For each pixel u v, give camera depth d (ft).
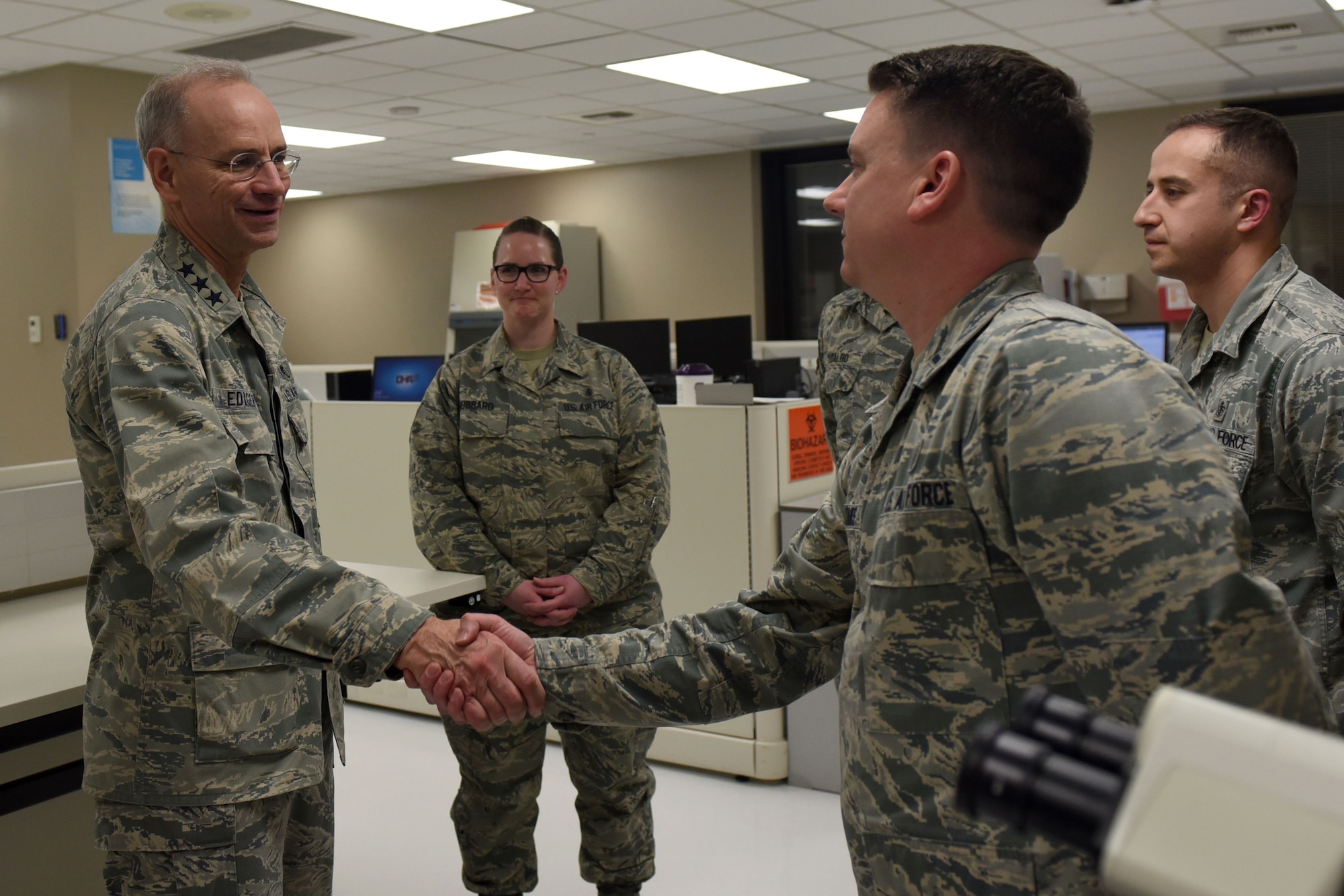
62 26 17.49
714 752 10.42
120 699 4.37
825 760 10.02
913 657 2.71
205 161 4.52
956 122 2.83
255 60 19.67
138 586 4.37
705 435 10.20
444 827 9.43
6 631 5.94
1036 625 2.59
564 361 7.72
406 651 3.99
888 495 2.84
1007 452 2.52
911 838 2.71
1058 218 2.91
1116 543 2.34
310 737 4.64
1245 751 0.86
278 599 4.01
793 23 17.95
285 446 4.79
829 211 3.19
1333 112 25.21
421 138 27.35
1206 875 0.81
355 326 38.11
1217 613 2.24
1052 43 19.84
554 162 32.01
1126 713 2.33
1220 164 5.20
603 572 7.32
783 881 8.36
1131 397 2.41
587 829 7.43
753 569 10.10
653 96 23.38
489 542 7.48
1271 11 17.95
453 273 33.81
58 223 20.89
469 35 18.22
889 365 8.91
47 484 6.93
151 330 4.20
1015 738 1.12
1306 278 5.11
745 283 31.42
